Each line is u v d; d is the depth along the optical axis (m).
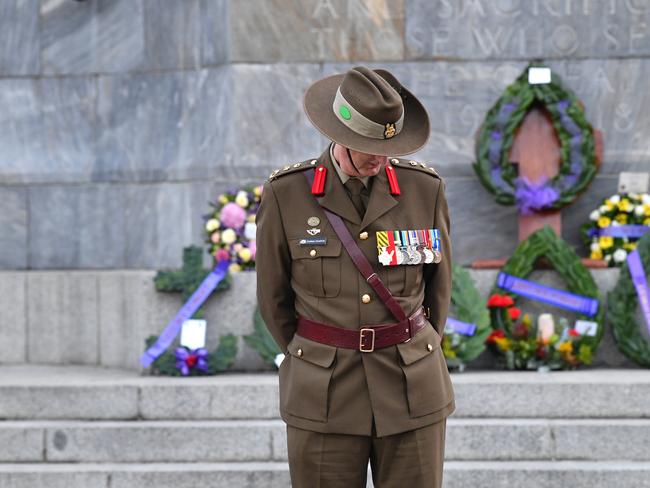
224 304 11.41
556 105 12.38
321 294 5.98
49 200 13.98
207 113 13.52
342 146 5.75
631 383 9.91
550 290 11.54
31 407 10.28
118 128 13.93
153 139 13.82
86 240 13.93
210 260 13.23
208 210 13.38
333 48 13.24
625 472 9.07
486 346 11.41
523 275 11.59
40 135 14.03
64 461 9.80
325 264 5.96
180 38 13.73
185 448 9.71
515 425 9.53
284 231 6.09
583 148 12.34
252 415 10.09
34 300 13.28
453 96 13.20
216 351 11.17
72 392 10.24
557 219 12.47
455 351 11.05
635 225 12.27
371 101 5.67
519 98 12.40
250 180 13.26
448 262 6.31
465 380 10.09
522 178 12.34
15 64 14.05
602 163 13.05
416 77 13.23
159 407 10.14
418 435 5.91
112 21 13.94
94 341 13.04
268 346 11.12
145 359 11.12
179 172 13.66
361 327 5.91
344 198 6.01
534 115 12.50
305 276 6.02
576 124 12.36
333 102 5.98
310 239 5.98
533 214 12.49
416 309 6.07
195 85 13.63
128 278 12.49
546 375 10.60
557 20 13.16
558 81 12.47
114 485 9.35
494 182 12.36
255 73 13.24
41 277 13.27
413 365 5.93
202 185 13.47
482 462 9.42
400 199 6.10
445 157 13.19
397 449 5.92
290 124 13.26
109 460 9.76
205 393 10.12
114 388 10.21
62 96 14.00
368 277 5.91
